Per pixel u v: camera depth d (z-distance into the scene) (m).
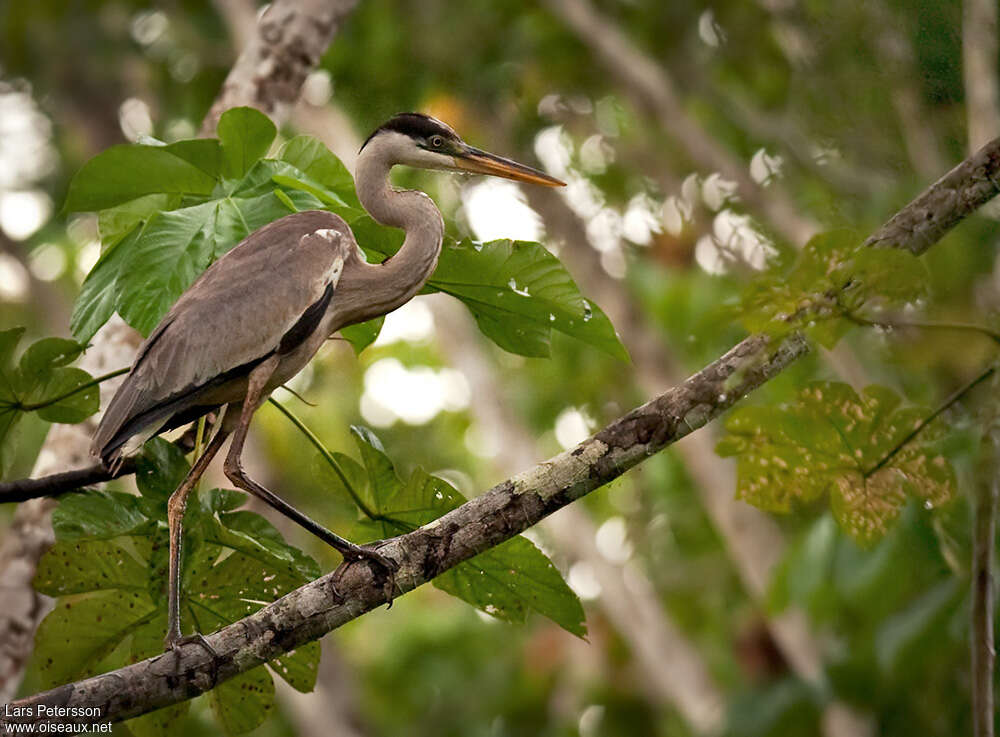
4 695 8.48
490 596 7.48
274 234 7.26
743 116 15.96
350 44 16.23
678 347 15.35
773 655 13.80
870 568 10.41
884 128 11.38
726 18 16.64
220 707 7.48
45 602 8.70
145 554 7.24
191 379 6.93
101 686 5.95
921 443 6.95
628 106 16.72
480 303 7.63
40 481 7.23
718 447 7.12
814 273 6.18
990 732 6.16
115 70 18.02
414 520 7.34
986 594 6.32
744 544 13.56
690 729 15.30
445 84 16.36
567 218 16.16
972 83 9.70
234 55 17.70
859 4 11.26
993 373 6.70
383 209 7.58
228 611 7.37
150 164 7.44
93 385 7.24
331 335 8.18
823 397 6.86
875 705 11.38
